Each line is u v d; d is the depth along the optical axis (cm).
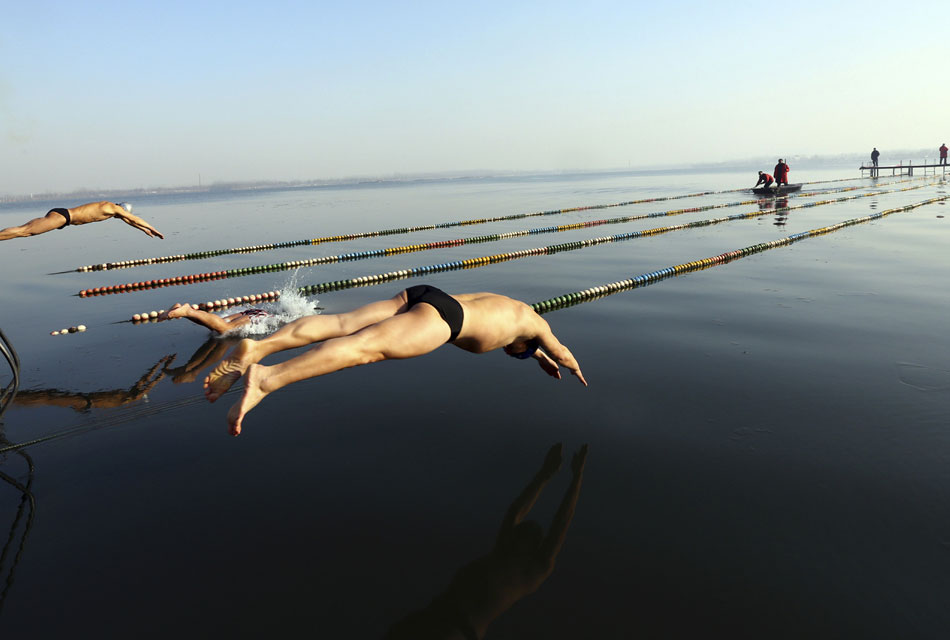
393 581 317
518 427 500
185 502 403
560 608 293
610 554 333
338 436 496
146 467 455
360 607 298
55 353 773
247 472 441
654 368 630
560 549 339
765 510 366
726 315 838
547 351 434
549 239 1817
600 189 5138
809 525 349
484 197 4594
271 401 580
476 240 1866
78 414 565
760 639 268
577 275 1199
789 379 580
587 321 841
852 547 328
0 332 526
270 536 361
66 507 403
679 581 308
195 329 887
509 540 349
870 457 423
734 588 301
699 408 522
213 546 353
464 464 441
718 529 350
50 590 320
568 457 446
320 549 346
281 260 1620
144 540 362
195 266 1577
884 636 266
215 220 3306
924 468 404
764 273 1138
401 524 368
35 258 1862
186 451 481
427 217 2842
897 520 349
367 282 1241
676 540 342
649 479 409
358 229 2386
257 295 1117
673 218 2275
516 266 1353
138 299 1155
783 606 287
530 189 6103
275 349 325
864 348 664
